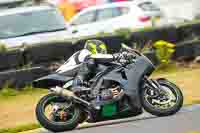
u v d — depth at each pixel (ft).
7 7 218.18
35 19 186.80
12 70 160.97
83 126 112.27
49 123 104.99
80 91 107.45
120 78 108.78
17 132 113.60
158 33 175.63
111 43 171.12
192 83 154.61
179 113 113.39
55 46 164.66
